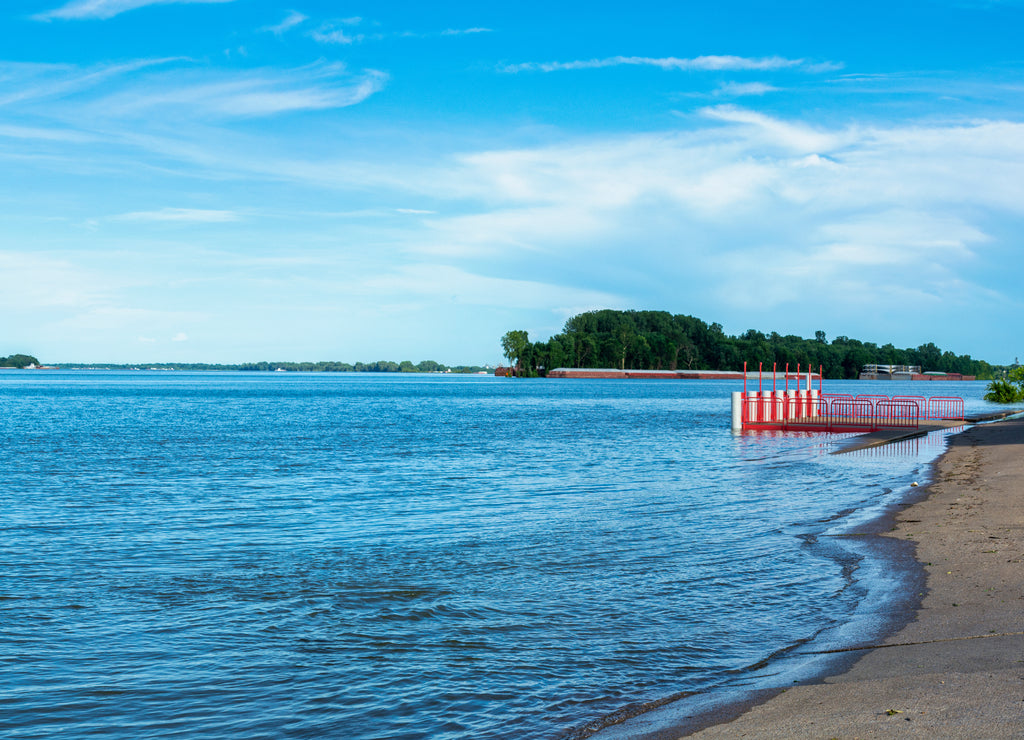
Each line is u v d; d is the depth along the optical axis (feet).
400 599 33.42
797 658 25.08
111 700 23.76
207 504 62.54
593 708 22.11
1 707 23.36
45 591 35.58
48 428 158.92
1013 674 21.35
